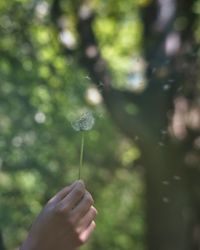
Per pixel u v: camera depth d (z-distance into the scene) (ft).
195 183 42.24
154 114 38.88
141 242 59.93
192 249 43.98
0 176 42.19
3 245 8.92
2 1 40.96
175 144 40.47
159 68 37.09
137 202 57.62
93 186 52.54
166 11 42.83
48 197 44.11
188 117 41.39
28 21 41.24
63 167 44.37
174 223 42.88
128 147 49.62
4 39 41.09
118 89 39.42
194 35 42.09
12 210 41.81
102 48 50.83
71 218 7.01
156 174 41.11
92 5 42.19
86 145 46.19
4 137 40.96
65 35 41.09
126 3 50.49
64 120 41.27
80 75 39.99
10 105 40.68
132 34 52.49
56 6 41.19
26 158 41.96
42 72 40.29
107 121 45.70
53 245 6.98
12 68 40.78
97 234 58.18
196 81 40.42
